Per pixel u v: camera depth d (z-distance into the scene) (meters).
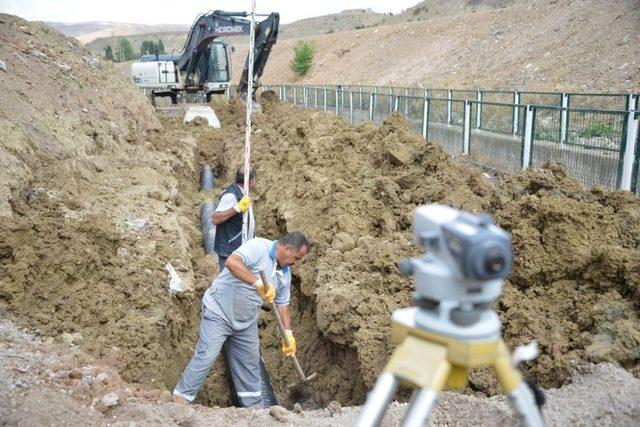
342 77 43.47
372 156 8.62
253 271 4.34
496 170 9.78
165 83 18.64
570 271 4.41
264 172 10.23
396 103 14.48
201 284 6.57
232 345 4.71
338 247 6.15
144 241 6.36
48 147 7.75
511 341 4.02
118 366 4.25
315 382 5.17
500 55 28.94
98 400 3.38
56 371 3.56
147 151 10.93
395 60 40.19
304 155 9.91
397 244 5.67
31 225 5.02
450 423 3.29
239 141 13.29
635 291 3.96
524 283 4.55
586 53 22.48
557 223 4.59
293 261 4.41
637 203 5.30
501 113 10.38
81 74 12.03
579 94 11.26
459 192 6.43
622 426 2.92
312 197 7.78
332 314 4.92
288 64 52.88
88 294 4.89
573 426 2.99
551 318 4.17
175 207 8.30
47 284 4.69
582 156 7.99
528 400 2.00
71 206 6.34
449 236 1.90
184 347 5.54
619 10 23.80
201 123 15.72
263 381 5.23
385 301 4.83
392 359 2.02
